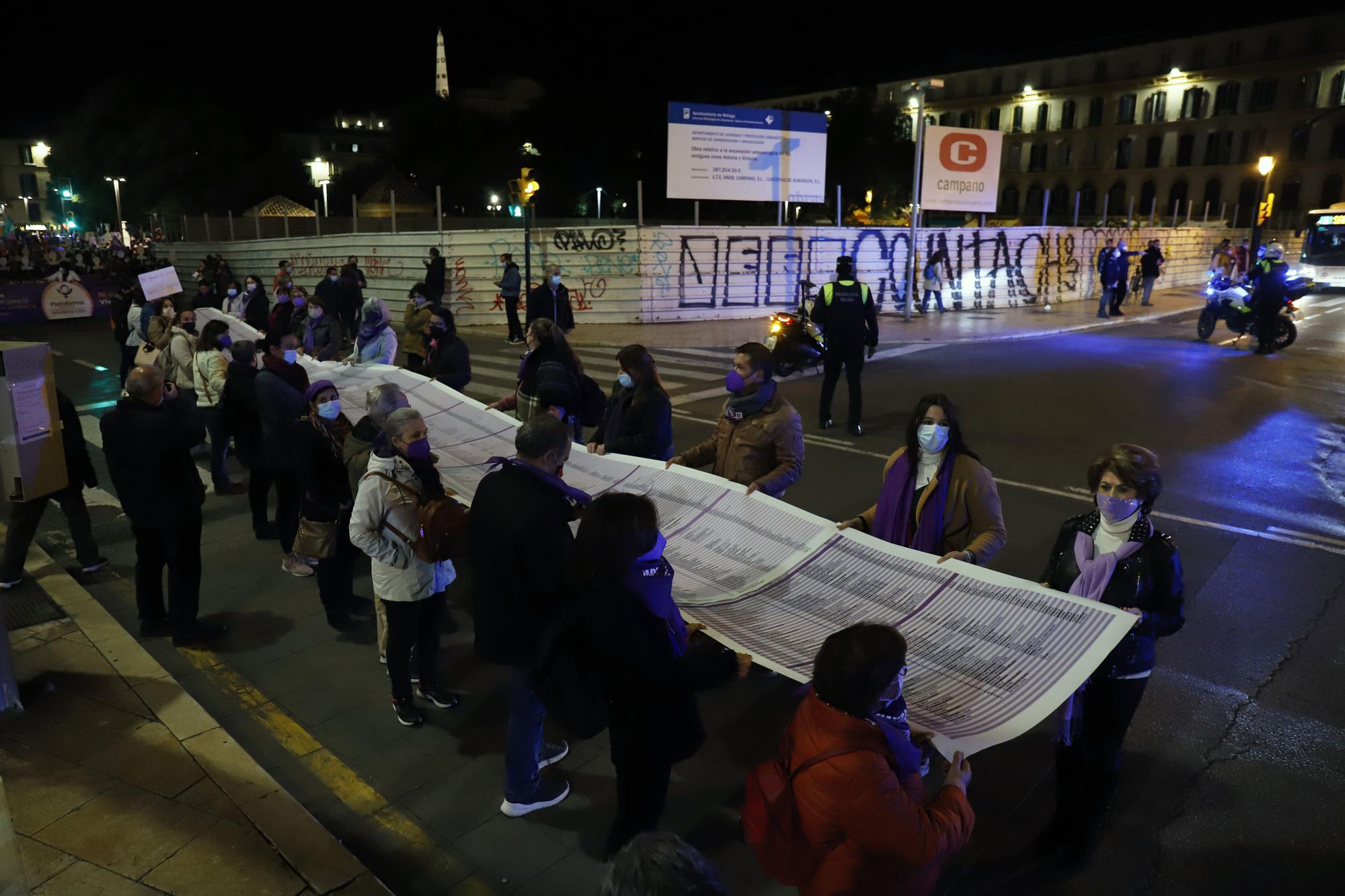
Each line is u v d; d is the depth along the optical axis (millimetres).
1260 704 4469
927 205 23922
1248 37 62594
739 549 3996
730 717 4344
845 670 2113
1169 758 4016
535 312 15750
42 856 3201
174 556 4891
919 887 2199
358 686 4633
